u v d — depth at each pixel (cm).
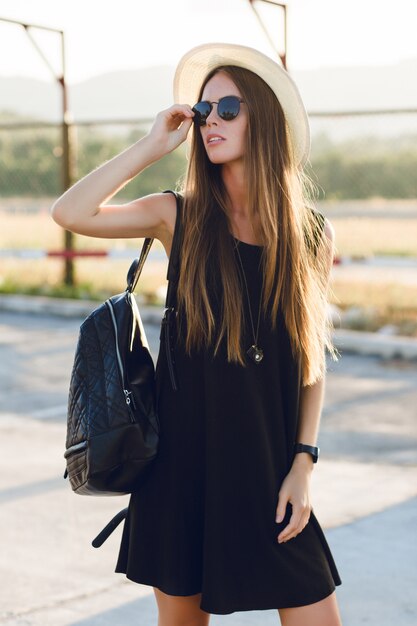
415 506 577
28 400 897
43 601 448
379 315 1311
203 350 281
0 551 514
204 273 282
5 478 646
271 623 423
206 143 293
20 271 1828
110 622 426
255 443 281
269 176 291
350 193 4500
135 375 288
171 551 283
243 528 280
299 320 288
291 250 290
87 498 606
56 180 5366
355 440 749
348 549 505
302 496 285
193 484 283
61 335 1267
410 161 4475
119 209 292
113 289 1591
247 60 294
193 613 294
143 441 281
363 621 423
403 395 905
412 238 2272
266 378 284
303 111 296
